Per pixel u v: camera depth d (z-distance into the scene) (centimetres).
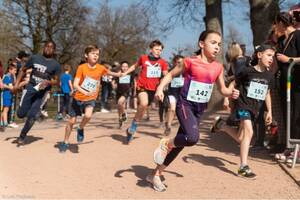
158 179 561
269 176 624
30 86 859
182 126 541
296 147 665
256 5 1445
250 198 527
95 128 1136
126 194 543
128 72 880
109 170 661
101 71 809
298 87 691
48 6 3409
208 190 559
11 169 670
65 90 1628
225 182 596
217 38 549
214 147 832
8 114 1255
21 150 821
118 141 911
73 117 797
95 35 4559
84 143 888
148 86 873
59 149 818
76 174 639
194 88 545
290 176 620
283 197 529
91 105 819
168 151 555
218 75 558
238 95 587
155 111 1994
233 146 841
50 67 858
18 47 3541
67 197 530
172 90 1096
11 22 3459
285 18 705
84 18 3609
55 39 3609
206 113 1666
